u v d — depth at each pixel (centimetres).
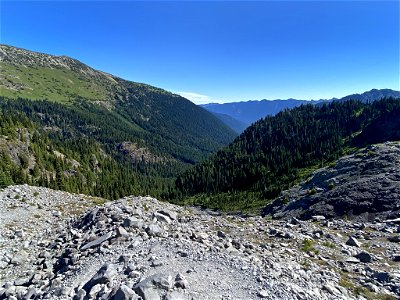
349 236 3036
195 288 1470
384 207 6322
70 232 2705
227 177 18188
